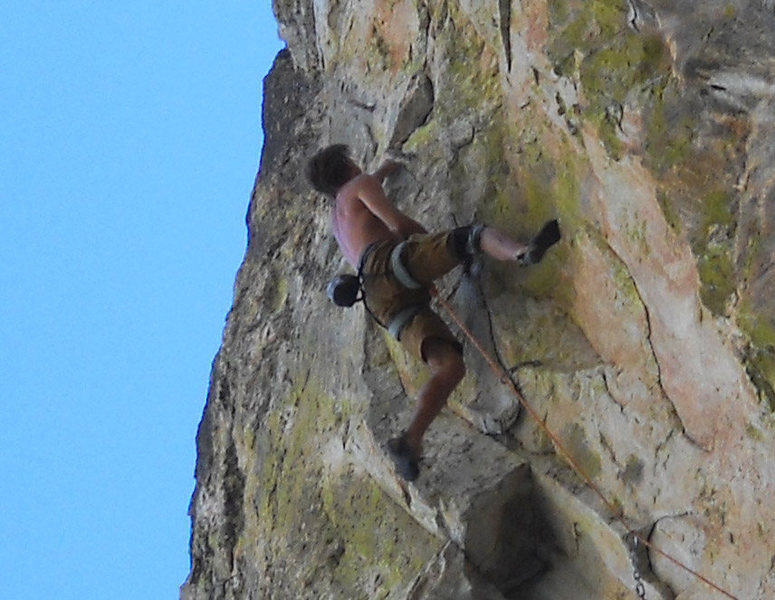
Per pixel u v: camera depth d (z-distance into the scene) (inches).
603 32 1047.0
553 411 1139.3
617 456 1078.4
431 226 1244.5
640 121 995.9
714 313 930.1
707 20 963.3
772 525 930.7
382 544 1256.2
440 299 1127.0
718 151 949.8
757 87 916.6
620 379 1074.7
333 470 1378.0
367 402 1295.5
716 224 943.7
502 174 1205.7
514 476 1149.7
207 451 1755.7
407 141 1343.5
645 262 1019.9
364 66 1576.0
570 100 1059.3
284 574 1358.3
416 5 1413.6
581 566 1140.5
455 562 1144.8
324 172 1203.9
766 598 940.6
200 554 1662.2
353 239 1160.8
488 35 1188.5
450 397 1230.3
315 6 1727.4
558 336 1154.0
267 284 1713.8
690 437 1011.9
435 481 1171.3
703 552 998.4
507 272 1189.1
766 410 911.7
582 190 1094.4
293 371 1546.5
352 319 1395.2
